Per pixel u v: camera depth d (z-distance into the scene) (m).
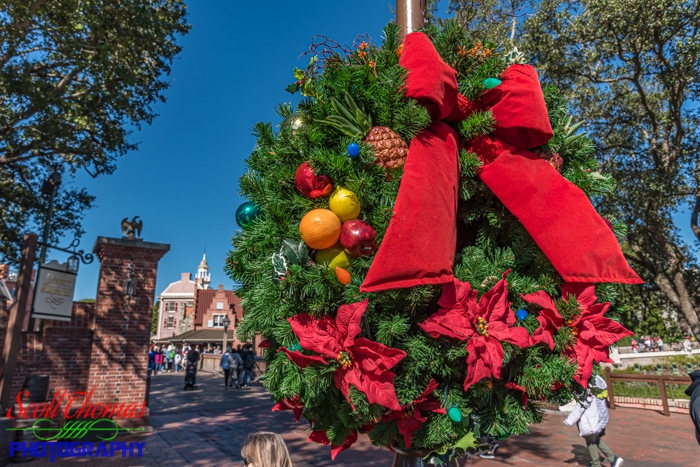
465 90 1.22
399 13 1.67
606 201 12.60
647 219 13.10
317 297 1.04
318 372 0.98
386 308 1.06
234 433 8.16
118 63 10.80
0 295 7.66
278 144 1.23
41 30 9.84
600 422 5.28
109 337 8.40
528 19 12.20
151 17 10.91
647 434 7.68
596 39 11.96
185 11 12.50
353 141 1.11
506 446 6.80
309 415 1.24
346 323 0.96
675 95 12.30
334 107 1.17
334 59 1.33
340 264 1.09
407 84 1.13
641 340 24.89
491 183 1.18
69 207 13.32
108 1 9.98
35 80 9.88
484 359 0.98
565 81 13.34
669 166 12.86
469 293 1.02
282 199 1.21
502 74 1.24
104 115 12.09
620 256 1.07
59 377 7.92
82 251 8.34
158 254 9.10
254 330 1.17
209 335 41.97
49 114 10.16
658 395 10.38
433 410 1.08
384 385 0.96
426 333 1.07
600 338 1.10
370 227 1.03
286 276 1.03
